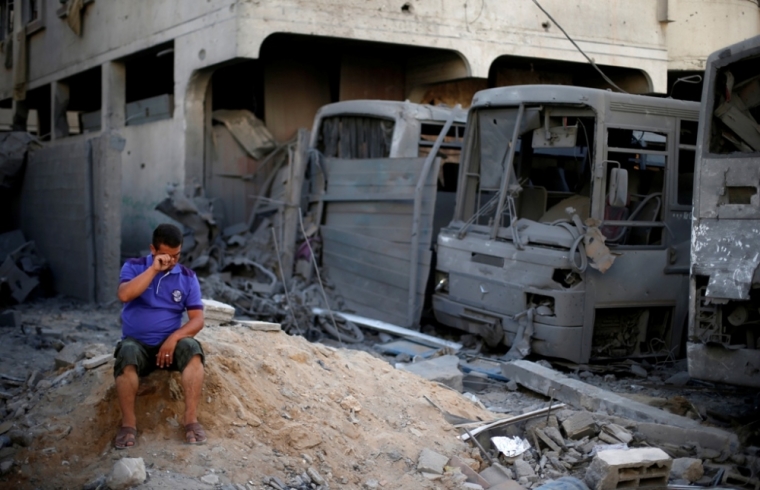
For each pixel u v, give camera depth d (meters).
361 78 16.64
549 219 9.91
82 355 6.54
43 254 14.60
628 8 17.09
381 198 11.73
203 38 14.55
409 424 6.07
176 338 5.05
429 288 11.20
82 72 19.41
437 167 11.10
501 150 10.16
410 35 15.19
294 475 5.00
